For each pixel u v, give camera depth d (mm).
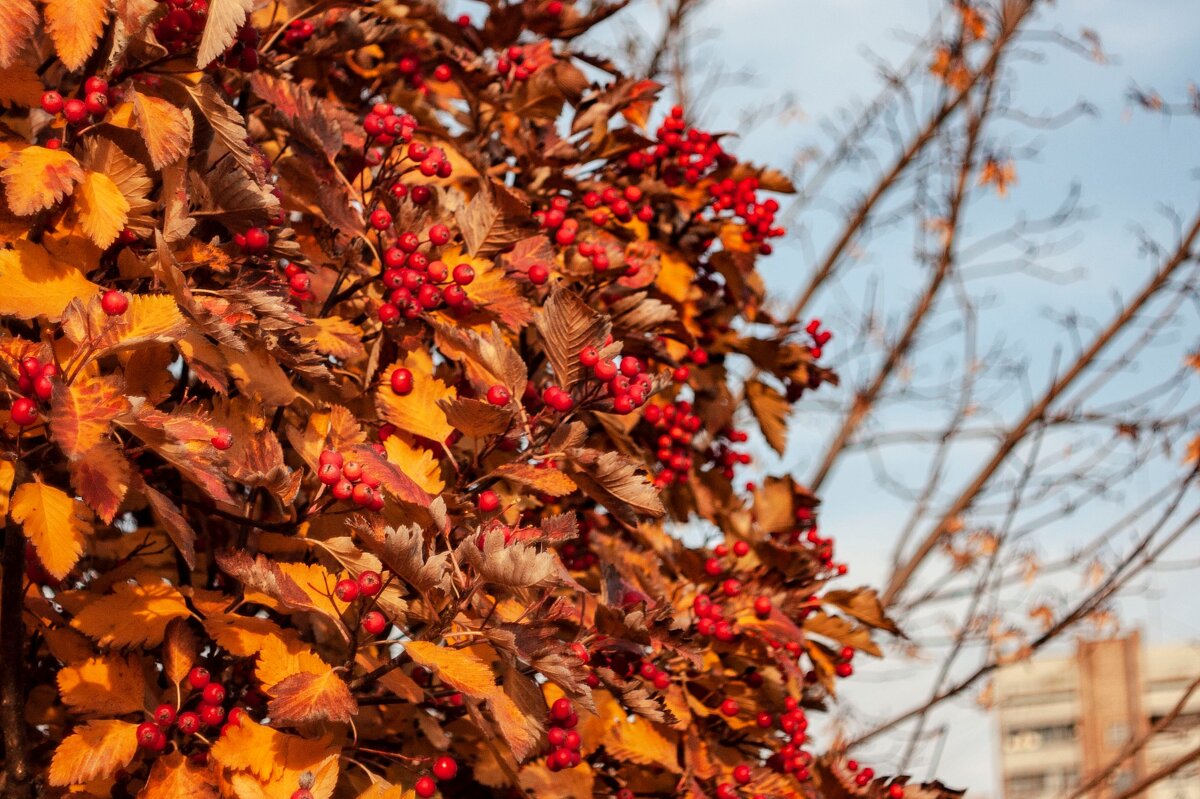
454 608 2979
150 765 3170
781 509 4938
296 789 2932
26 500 2697
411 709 3809
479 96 4812
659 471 4883
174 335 2756
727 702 4184
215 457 2773
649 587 4137
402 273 3547
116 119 3129
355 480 3094
